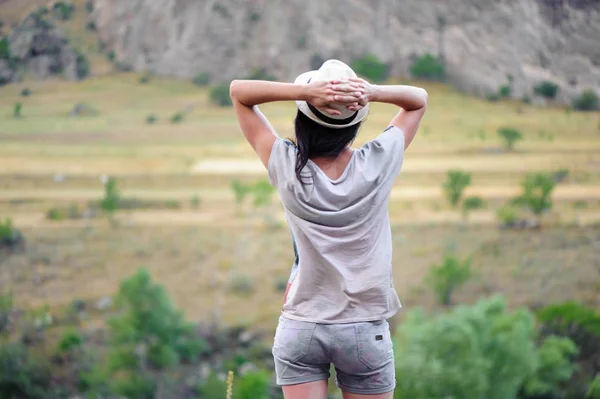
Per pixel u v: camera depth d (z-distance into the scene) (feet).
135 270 98.32
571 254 98.89
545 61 173.06
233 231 107.76
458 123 143.54
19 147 124.67
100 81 160.86
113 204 107.96
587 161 122.93
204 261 101.35
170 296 96.12
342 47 185.16
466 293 93.86
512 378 67.62
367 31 188.65
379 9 193.36
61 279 98.32
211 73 173.58
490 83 168.45
